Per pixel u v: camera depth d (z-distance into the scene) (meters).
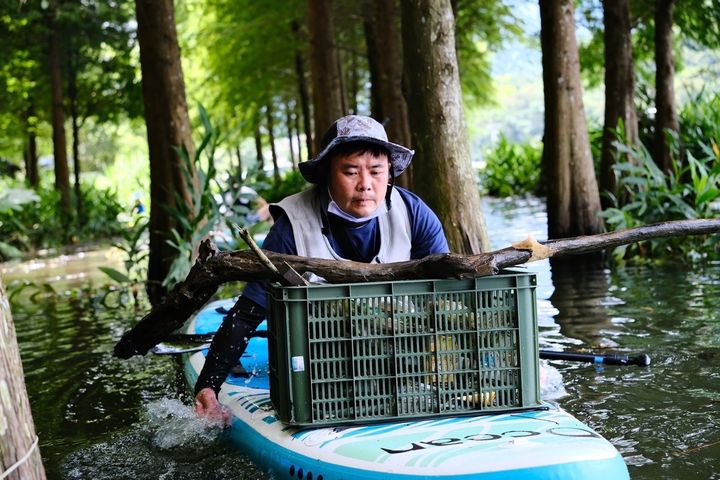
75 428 3.94
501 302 2.77
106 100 19.94
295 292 2.67
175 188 8.78
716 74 15.71
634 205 8.16
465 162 5.54
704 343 4.63
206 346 4.52
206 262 3.06
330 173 3.06
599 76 17.69
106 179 30.92
